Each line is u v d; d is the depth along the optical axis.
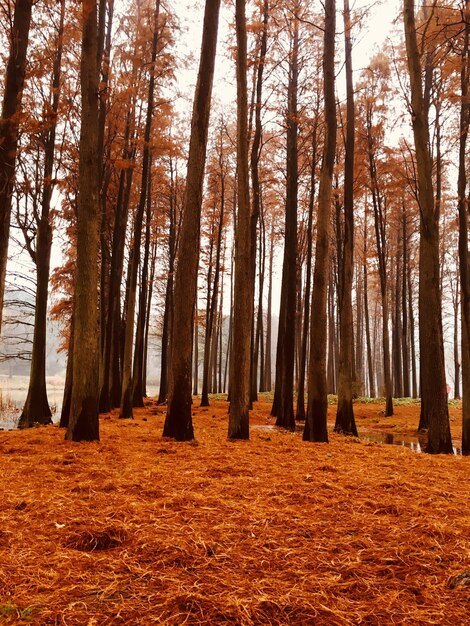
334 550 2.98
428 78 15.03
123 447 7.04
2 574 2.57
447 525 3.48
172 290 25.48
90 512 3.63
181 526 3.35
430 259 9.45
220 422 14.08
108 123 14.04
